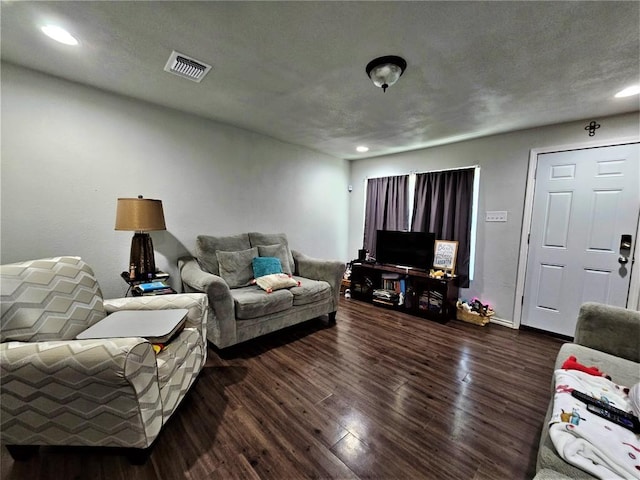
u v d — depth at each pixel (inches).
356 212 186.9
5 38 63.1
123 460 52.2
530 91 82.9
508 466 52.5
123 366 45.4
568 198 109.7
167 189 106.4
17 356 45.0
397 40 60.6
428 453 55.2
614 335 62.6
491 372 85.4
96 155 90.0
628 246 98.7
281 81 80.7
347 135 131.4
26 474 49.3
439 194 144.1
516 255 122.6
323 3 50.2
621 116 98.7
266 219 141.3
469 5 49.8
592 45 60.3
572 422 39.7
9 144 76.3
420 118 107.0
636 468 32.6
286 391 74.0
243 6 51.6
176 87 86.7
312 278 130.0
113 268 95.2
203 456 53.4
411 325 122.8
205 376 80.7
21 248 79.4
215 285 84.9
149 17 55.3
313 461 52.9
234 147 125.1
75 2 51.3
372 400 71.1
